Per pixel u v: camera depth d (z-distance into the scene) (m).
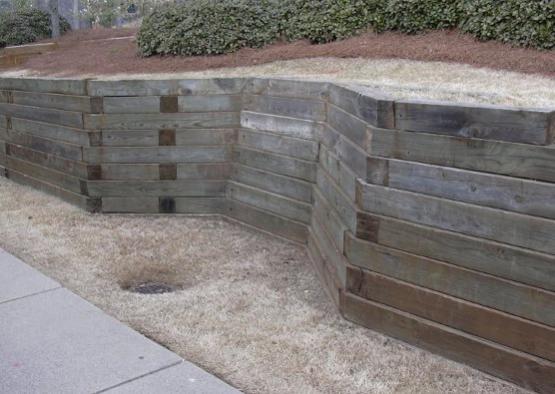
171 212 6.51
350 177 4.17
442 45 6.42
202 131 6.26
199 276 4.89
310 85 5.27
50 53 10.62
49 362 3.55
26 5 16.20
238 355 3.62
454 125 3.42
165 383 3.33
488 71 5.54
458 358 3.52
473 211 3.38
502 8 6.11
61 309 4.23
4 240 5.72
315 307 4.30
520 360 3.26
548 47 5.79
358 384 3.33
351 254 4.02
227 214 6.36
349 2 7.45
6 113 7.85
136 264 5.14
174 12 7.97
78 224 6.23
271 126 5.73
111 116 6.38
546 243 3.11
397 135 3.69
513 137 3.18
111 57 8.71
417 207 3.63
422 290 3.64
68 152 6.80
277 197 5.73
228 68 7.04
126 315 4.15
